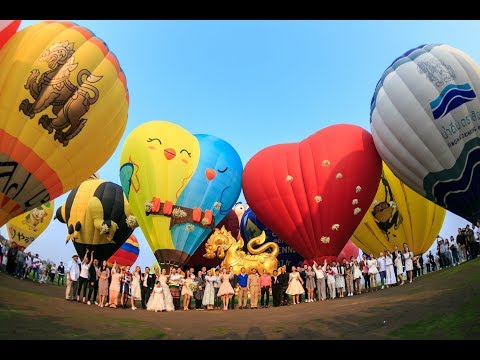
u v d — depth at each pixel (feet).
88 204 69.21
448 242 55.16
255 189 64.80
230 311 43.52
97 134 43.50
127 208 72.08
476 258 45.57
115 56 46.03
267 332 28.07
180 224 59.47
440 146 51.03
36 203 42.06
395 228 66.08
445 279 39.58
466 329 22.82
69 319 30.09
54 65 39.93
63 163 41.86
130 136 63.67
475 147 49.75
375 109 57.00
